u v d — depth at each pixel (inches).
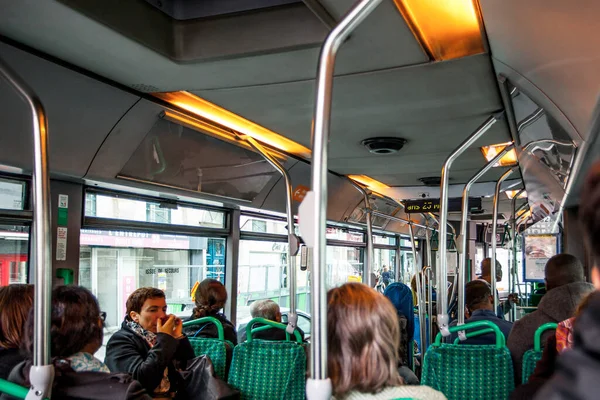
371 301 62.8
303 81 139.4
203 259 226.2
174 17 123.3
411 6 101.0
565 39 75.0
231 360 147.7
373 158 249.4
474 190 330.3
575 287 125.1
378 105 163.0
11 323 81.3
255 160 218.7
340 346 61.3
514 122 153.8
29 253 154.9
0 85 120.9
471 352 120.0
